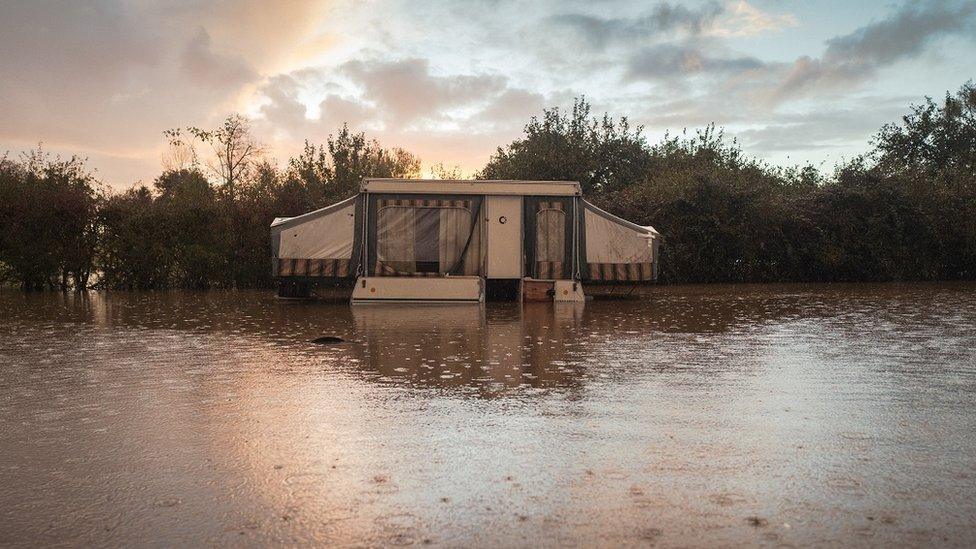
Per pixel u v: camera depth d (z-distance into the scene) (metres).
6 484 3.74
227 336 9.40
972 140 37.53
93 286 20.30
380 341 8.85
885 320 11.22
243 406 5.35
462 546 2.94
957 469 3.87
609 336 9.32
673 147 30.53
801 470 3.85
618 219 15.70
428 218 15.30
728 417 4.96
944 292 18.34
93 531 3.14
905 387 5.95
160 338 9.21
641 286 21.73
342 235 15.25
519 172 28.11
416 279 14.97
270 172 24.89
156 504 3.44
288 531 3.11
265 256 20.70
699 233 23.06
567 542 2.97
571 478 3.73
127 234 19.89
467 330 10.02
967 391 5.79
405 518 3.23
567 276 15.49
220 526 3.17
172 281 20.47
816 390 5.83
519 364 7.11
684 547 2.92
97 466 4.00
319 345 8.49
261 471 3.88
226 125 25.56
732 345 8.43
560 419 4.91
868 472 3.82
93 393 5.83
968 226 25.22
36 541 3.05
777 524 3.14
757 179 25.03
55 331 10.02
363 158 26.94
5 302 15.60
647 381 6.21
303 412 5.15
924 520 3.19
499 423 4.82
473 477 3.75
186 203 20.45
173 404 5.43
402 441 4.41
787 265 24.73
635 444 4.32
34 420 5.00
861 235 24.84
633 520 3.19
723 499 3.43
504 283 16.34
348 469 3.90
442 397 5.61
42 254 19.39
